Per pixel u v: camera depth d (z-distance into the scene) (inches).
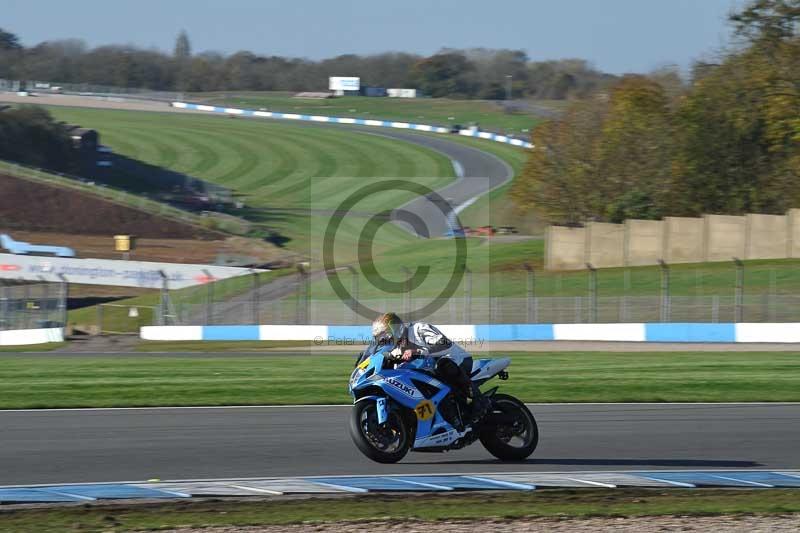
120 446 1347.2
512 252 5177.2
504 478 1147.9
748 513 983.0
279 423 1558.8
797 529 919.0
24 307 5036.9
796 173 5861.2
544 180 6294.3
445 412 1207.6
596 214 6171.3
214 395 1923.0
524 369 2468.0
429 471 1192.8
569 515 963.3
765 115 5787.4
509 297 4202.8
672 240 4854.8
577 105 6520.7
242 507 995.3
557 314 3905.0
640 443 1395.2
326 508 992.2
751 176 6003.9
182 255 7421.3
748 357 2871.6
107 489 1077.8
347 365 2679.6
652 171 6072.8
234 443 1375.5
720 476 1177.4
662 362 2679.6
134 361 2883.9
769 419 1620.3
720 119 5994.1
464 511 979.9
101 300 6102.4
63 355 3560.5
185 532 888.3
